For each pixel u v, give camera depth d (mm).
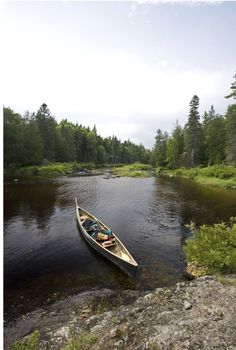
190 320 4645
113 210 18156
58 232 13125
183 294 6043
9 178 34375
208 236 9000
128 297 7012
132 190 27156
